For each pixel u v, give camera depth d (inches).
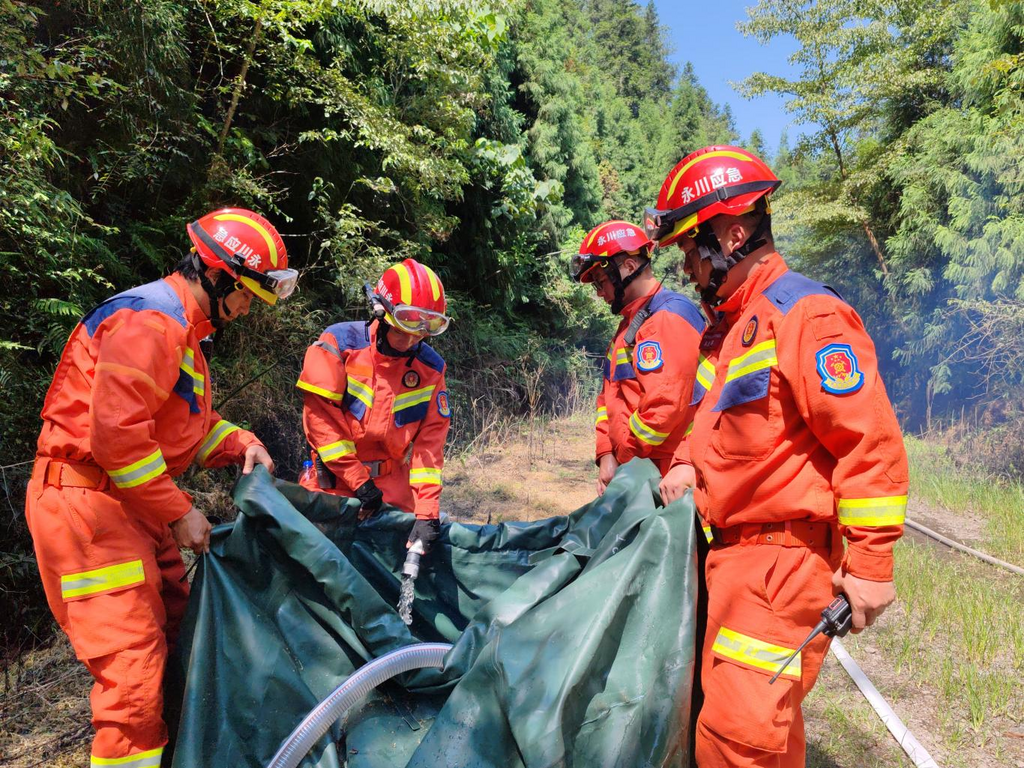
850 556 65.5
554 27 598.5
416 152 292.8
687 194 75.2
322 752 78.9
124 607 80.0
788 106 520.1
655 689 71.9
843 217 499.5
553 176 569.0
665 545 78.5
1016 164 374.9
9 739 109.2
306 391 114.7
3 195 134.5
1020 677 144.6
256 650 84.0
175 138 209.8
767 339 70.1
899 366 495.5
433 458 115.0
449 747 69.8
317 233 275.7
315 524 100.3
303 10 239.5
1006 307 368.5
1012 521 255.1
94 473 81.8
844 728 125.0
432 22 288.7
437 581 109.7
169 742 83.4
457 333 390.9
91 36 182.4
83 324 83.2
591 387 529.0
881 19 486.0
